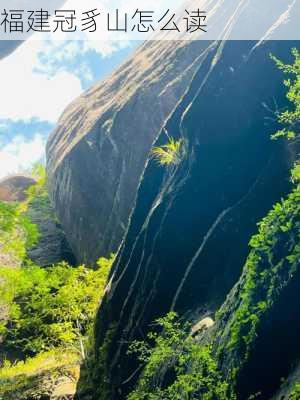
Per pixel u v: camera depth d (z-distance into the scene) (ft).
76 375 52.49
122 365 34.63
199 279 30.55
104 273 53.26
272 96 29.81
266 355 18.57
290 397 15.98
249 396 18.65
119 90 83.05
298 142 26.99
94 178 77.36
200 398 20.75
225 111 31.76
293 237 18.76
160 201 35.45
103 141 74.49
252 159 30.32
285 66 22.41
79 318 52.44
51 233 95.25
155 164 38.96
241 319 19.88
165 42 77.41
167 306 33.04
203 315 28.07
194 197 33.19
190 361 23.52
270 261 19.62
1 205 45.78
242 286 21.77
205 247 30.73
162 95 65.98
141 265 36.04
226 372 19.93
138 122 68.33
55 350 49.65
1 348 67.51
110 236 72.59
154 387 26.63
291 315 18.34
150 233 35.53
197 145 33.04
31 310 55.57
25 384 53.06
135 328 34.60
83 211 80.38
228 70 32.17
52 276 54.08
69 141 91.15
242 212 29.43
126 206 68.59
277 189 27.84
